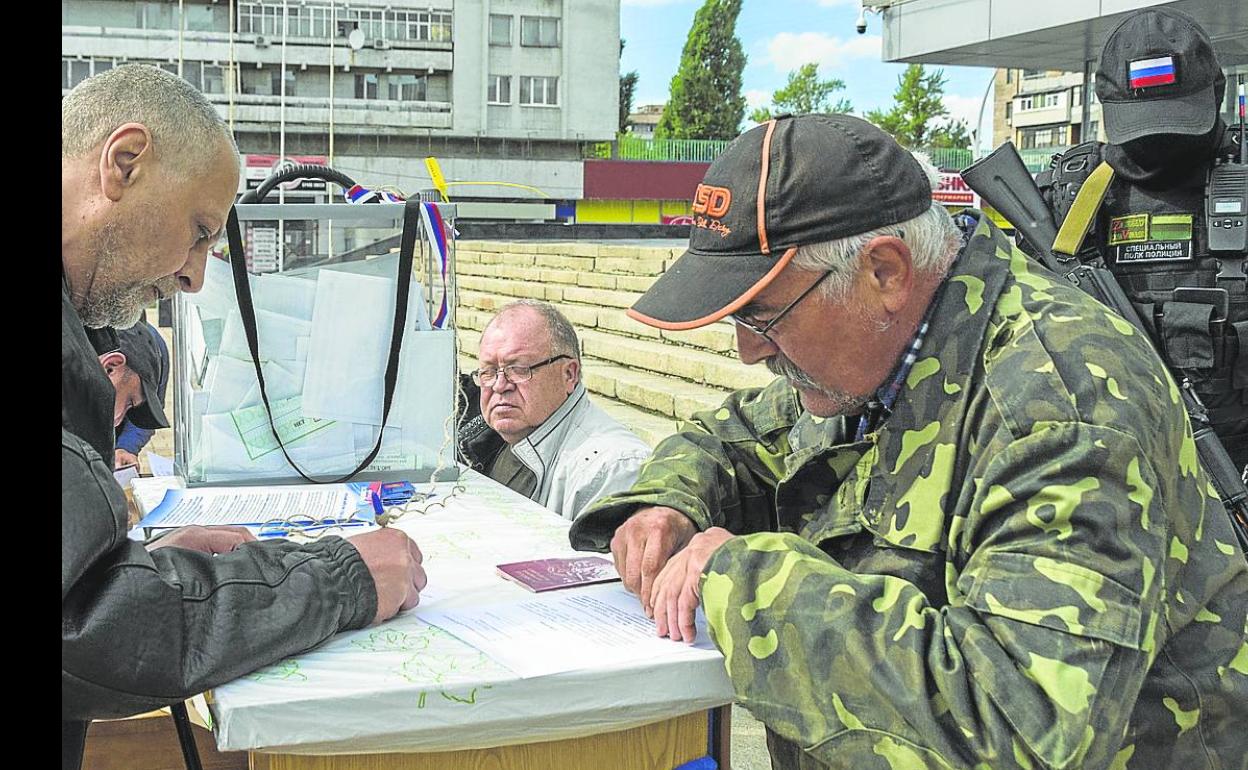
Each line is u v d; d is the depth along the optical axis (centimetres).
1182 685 131
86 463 122
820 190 133
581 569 167
